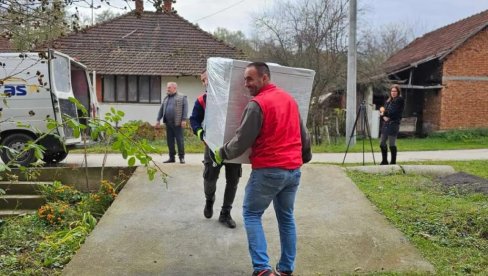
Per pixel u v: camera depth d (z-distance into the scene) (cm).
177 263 468
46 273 457
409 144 1836
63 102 961
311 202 657
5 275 444
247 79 399
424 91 2414
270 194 392
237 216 611
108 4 434
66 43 2228
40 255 506
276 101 387
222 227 565
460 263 452
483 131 2194
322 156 1299
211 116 481
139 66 2158
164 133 1741
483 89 2275
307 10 2378
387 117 963
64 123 445
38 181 799
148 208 634
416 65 2272
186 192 702
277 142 384
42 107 940
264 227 568
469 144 1866
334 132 1816
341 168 831
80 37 2267
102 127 431
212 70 485
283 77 455
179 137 1021
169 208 636
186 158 1235
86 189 803
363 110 1102
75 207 708
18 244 553
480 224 545
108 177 805
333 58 2316
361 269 446
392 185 770
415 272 432
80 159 1213
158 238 532
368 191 723
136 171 792
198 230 555
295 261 466
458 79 2259
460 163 1080
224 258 480
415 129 2341
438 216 585
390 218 584
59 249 523
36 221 654
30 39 450
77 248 523
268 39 2438
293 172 395
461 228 545
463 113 2269
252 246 394
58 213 658
